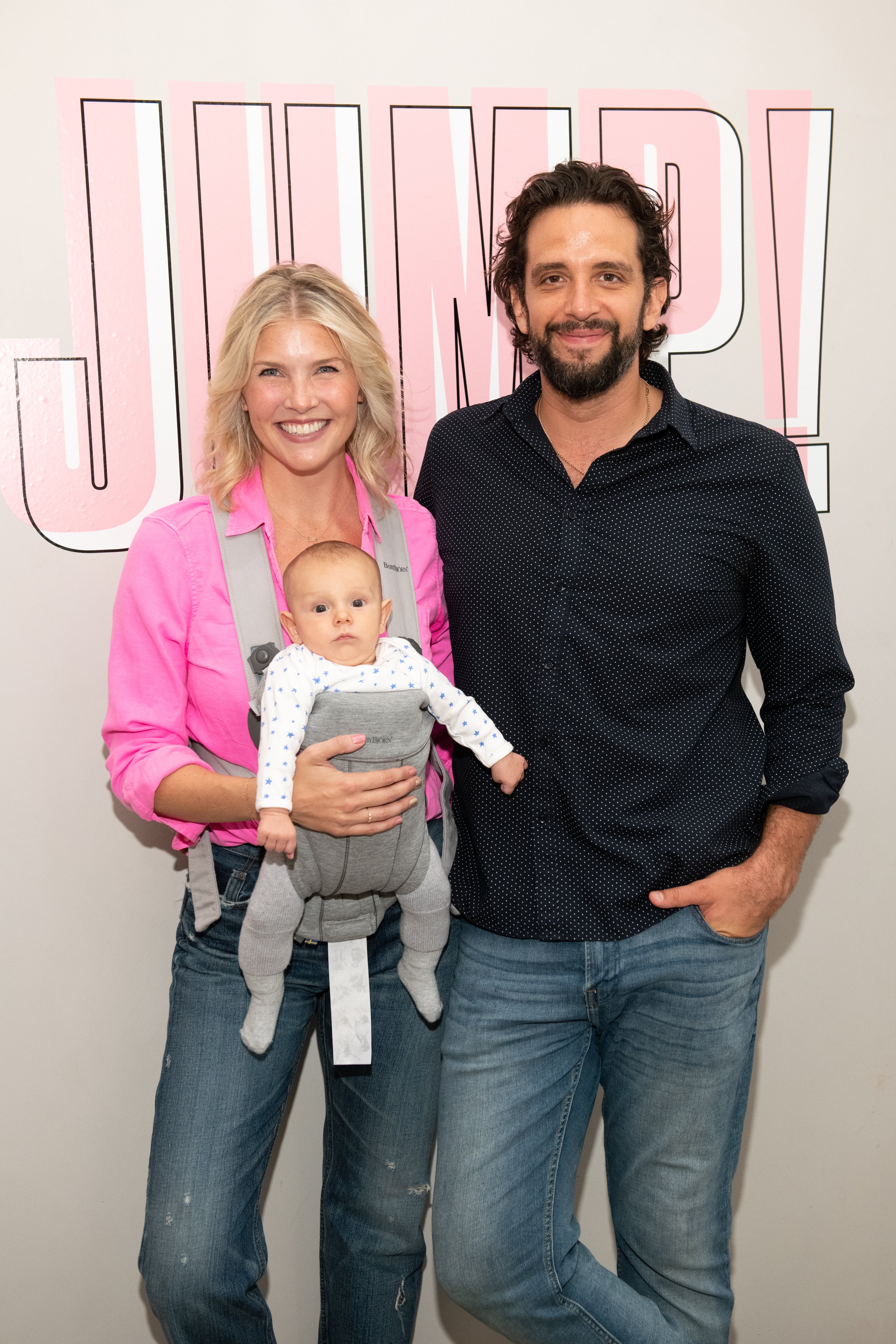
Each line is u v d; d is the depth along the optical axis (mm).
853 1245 2289
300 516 1640
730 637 1649
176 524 1537
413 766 1488
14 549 1854
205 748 1610
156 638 1495
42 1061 1963
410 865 1516
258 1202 1639
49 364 1830
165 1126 1543
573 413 1638
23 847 1914
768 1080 2227
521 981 1617
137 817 1953
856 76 2027
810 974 2221
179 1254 1484
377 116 1891
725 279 2041
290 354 1499
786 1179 2254
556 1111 1646
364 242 1917
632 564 1570
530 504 1624
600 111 1962
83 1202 2004
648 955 1578
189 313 1868
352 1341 1755
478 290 1970
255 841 1575
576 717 1567
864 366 2100
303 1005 1657
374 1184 1715
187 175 1838
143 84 1805
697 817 1579
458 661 1688
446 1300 2166
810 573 1629
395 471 1952
